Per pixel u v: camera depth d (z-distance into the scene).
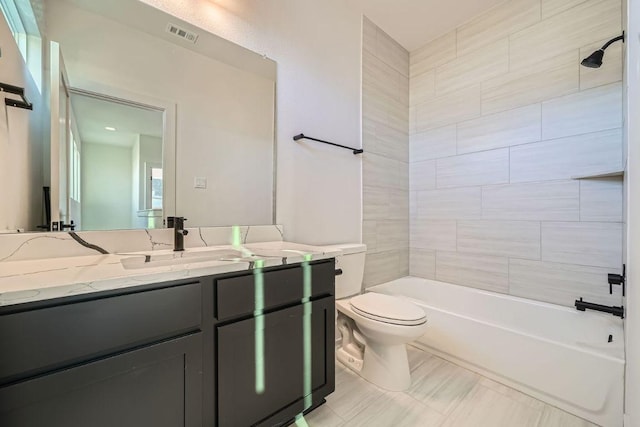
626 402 1.07
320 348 1.29
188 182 1.45
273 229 1.75
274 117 1.76
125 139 1.27
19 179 1.01
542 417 1.31
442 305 2.33
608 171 1.65
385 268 2.44
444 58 2.45
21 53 1.02
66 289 0.68
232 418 1.01
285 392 1.17
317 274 1.29
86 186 1.17
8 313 0.63
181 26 1.42
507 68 2.09
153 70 1.35
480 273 2.23
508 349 1.53
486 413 1.34
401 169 2.60
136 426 0.80
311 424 1.27
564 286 1.84
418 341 1.95
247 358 1.04
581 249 1.78
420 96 2.61
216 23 1.53
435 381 1.59
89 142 1.18
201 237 1.48
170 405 0.87
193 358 0.91
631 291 1.01
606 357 1.23
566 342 1.41
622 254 1.63
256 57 1.68
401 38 2.52
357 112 2.23
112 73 1.24
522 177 2.02
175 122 1.41
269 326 1.11
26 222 1.03
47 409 0.67
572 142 1.81
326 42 2.02
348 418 1.31
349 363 1.75
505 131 2.10
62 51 1.13
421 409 1.37
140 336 0.80
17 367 0.63
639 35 0.96
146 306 0.81
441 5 2.14
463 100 2.33
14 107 0.99
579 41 1.79
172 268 0.89
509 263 2.08
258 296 1.07
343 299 1.82
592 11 1.74
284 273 1.16
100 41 1.21
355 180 2.22
